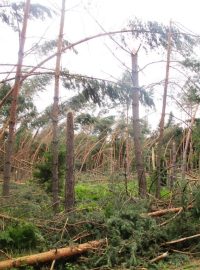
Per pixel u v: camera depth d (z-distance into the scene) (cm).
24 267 685
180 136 1706
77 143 2805
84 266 710
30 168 1917
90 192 1376
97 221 827
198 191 870
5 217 816
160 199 1054
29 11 1046
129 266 721
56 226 838
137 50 1125
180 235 830
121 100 1036
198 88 1138
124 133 2350
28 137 2256
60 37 1059
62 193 1291
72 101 1368
